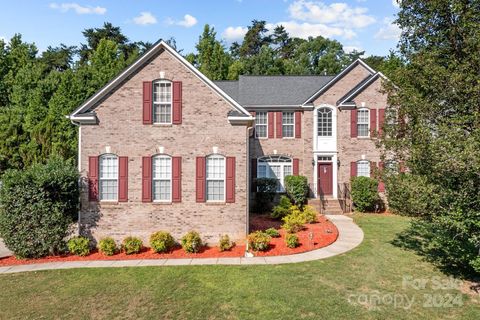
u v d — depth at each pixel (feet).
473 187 27.84
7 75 113.09
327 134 78.69
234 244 48.37
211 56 147.74
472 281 33.45
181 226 48.83
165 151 48.98
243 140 49.52
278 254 43.78
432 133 32.71
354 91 75.66
